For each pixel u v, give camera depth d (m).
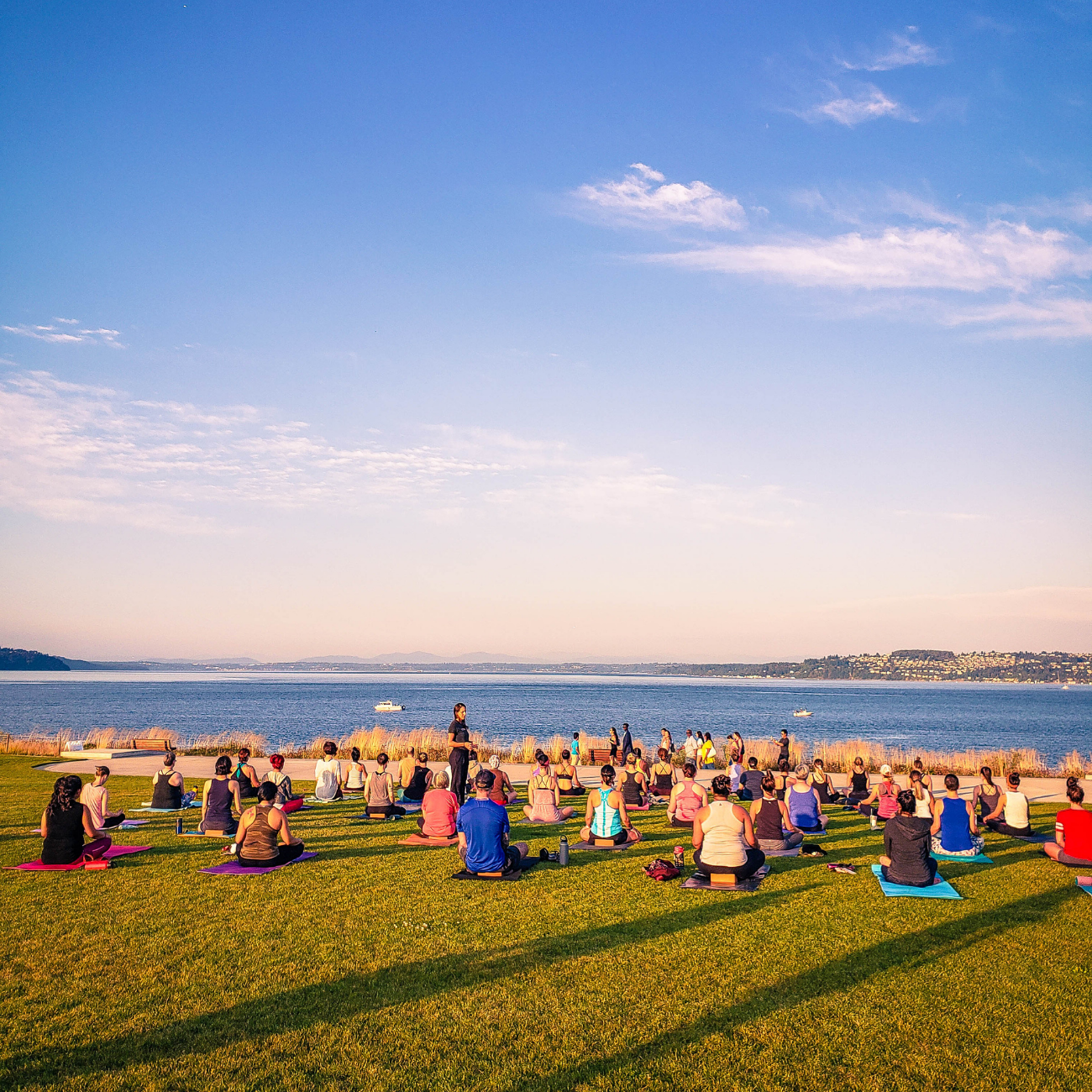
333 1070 5.15
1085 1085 5.01
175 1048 5.41
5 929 7.81
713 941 7.52
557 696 161.75
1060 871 10.43
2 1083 4.94
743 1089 4.97
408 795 16.67
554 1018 5.89
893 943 7.47
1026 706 140.38
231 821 12.79
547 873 10.32
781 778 20.78
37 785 20.55
